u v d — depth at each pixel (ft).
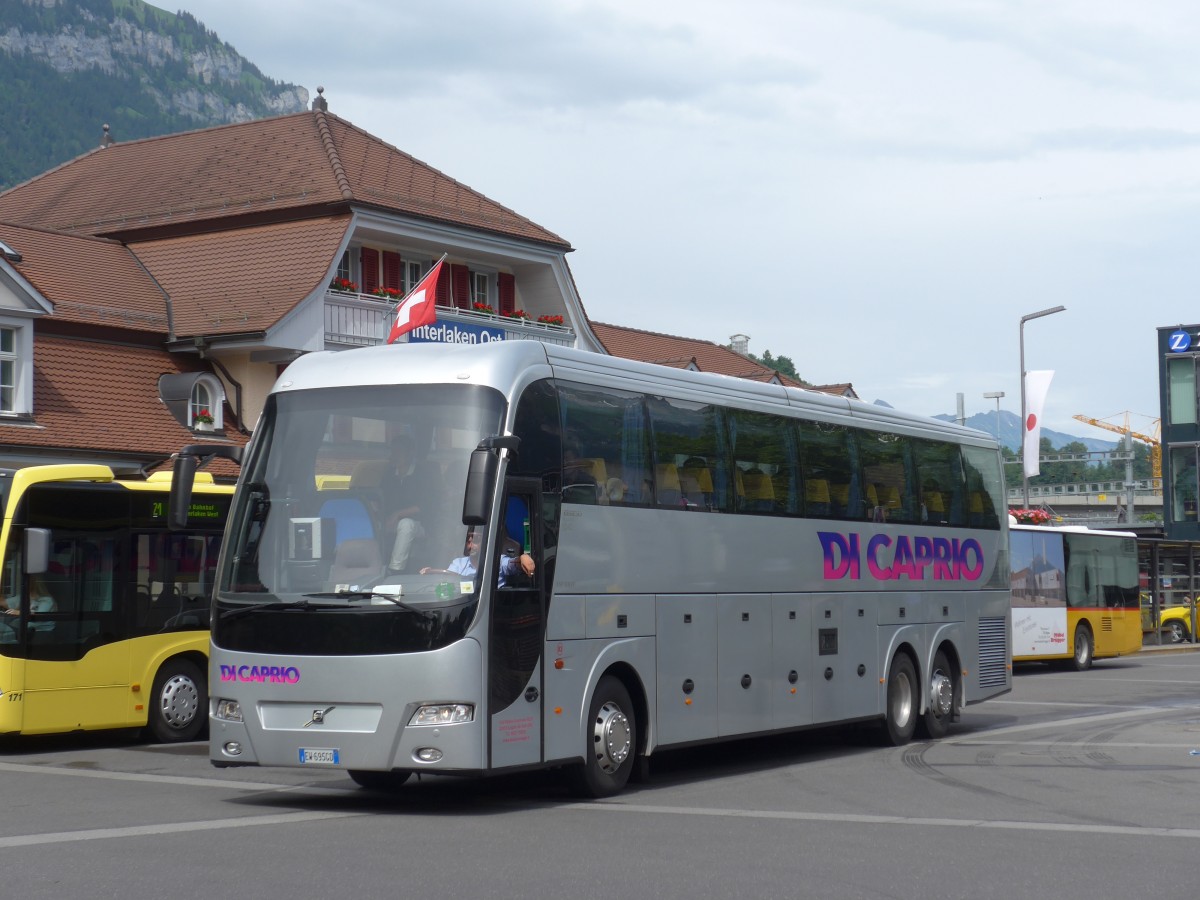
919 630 63.82
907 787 47.65
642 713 46.57
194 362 115.24
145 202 133.08
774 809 41.96
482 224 132.57
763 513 53.36
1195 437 256.52
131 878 29.35
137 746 62.34
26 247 114.93
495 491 40.11
